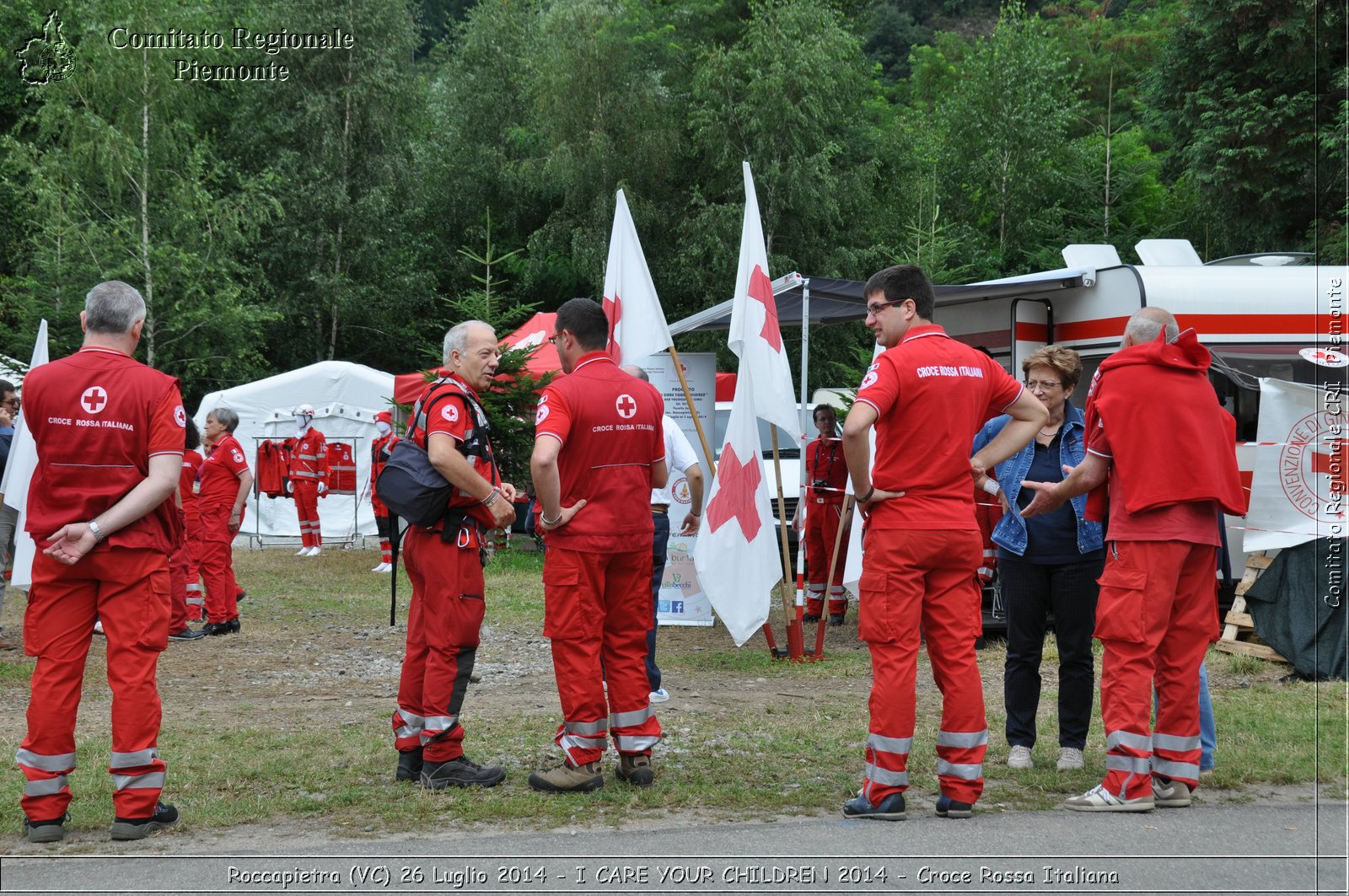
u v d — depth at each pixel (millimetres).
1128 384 4496
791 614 8414
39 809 4184
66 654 4254
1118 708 4449
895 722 4293
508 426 15781
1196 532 4430
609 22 30453
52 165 25578
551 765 5246
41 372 4266
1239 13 24531
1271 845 3973
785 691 7242
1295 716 6090
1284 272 9539
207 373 26906
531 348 16422
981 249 33375
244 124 31016
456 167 36375
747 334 8117
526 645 9203
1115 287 9414
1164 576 4410
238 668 8242
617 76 30734
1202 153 25312
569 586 4781
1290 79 24594
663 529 6941
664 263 30719
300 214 30188
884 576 4301
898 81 54062
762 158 29109
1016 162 34656
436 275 35625
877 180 32719
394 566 5211
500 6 37156
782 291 9422
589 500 4828
